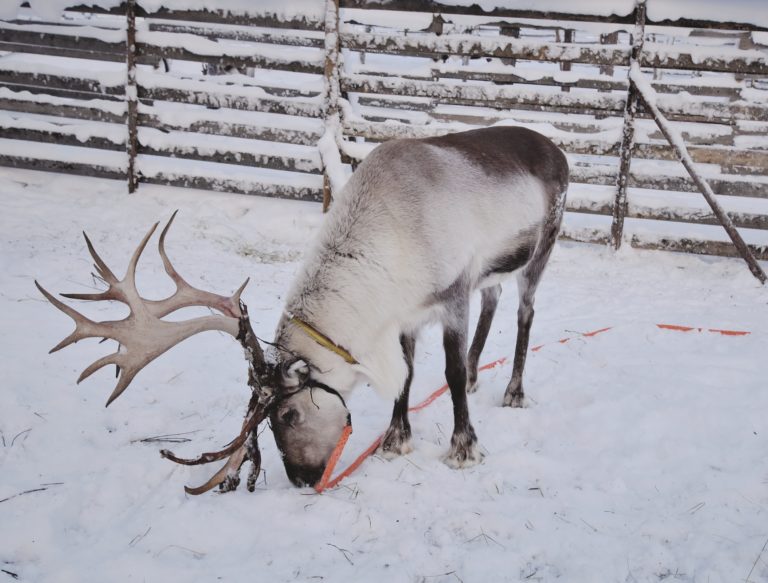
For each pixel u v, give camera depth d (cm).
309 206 575
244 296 434
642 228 546
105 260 461
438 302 282
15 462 277
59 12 586
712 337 404
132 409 314
